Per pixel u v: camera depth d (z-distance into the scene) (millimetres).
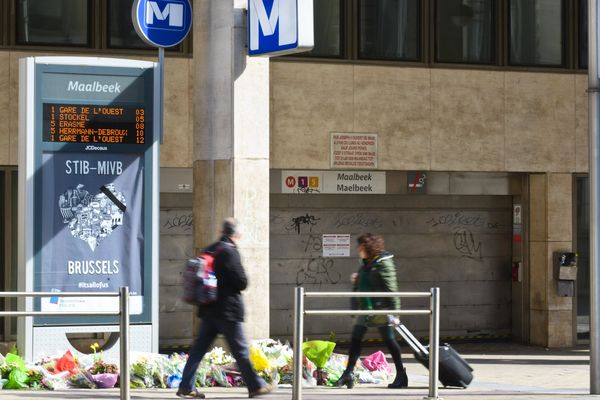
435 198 46156
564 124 46188
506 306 47188
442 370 29281
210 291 23312
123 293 22766
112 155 29109
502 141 45438
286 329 44062
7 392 25375
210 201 31781
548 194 45906
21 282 28406
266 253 31750
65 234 28594
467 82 45094
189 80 41781
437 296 25312
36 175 28344
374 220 45281
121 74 29188
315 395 26094
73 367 27359
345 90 43625
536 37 46344
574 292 46125
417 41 44906
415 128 44438
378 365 31203
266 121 31812
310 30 29562
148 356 27781
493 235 47000
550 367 38156
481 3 45719
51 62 28547
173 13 30344
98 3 41219
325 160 43312
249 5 30969
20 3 40406
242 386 28141
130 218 29266
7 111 39750
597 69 27547
